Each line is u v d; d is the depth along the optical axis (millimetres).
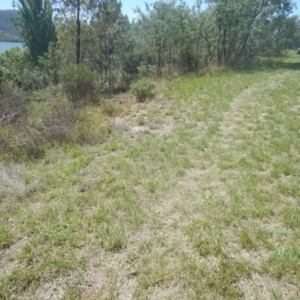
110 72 13203
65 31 13852
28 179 3436
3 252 2223
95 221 2562
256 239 2213
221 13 13250
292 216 2447
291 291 1760
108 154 4246
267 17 14359
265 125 5086
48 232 2410
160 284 1871
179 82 10484
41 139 4680
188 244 2229
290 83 9148
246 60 15172
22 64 19094
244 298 1723
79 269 2023
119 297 1795
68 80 8406
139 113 6738
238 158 3771
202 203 2760
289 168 3312
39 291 1863
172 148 4258
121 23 13883
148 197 2947
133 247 2230
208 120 5727
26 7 20328
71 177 3447
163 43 13391
